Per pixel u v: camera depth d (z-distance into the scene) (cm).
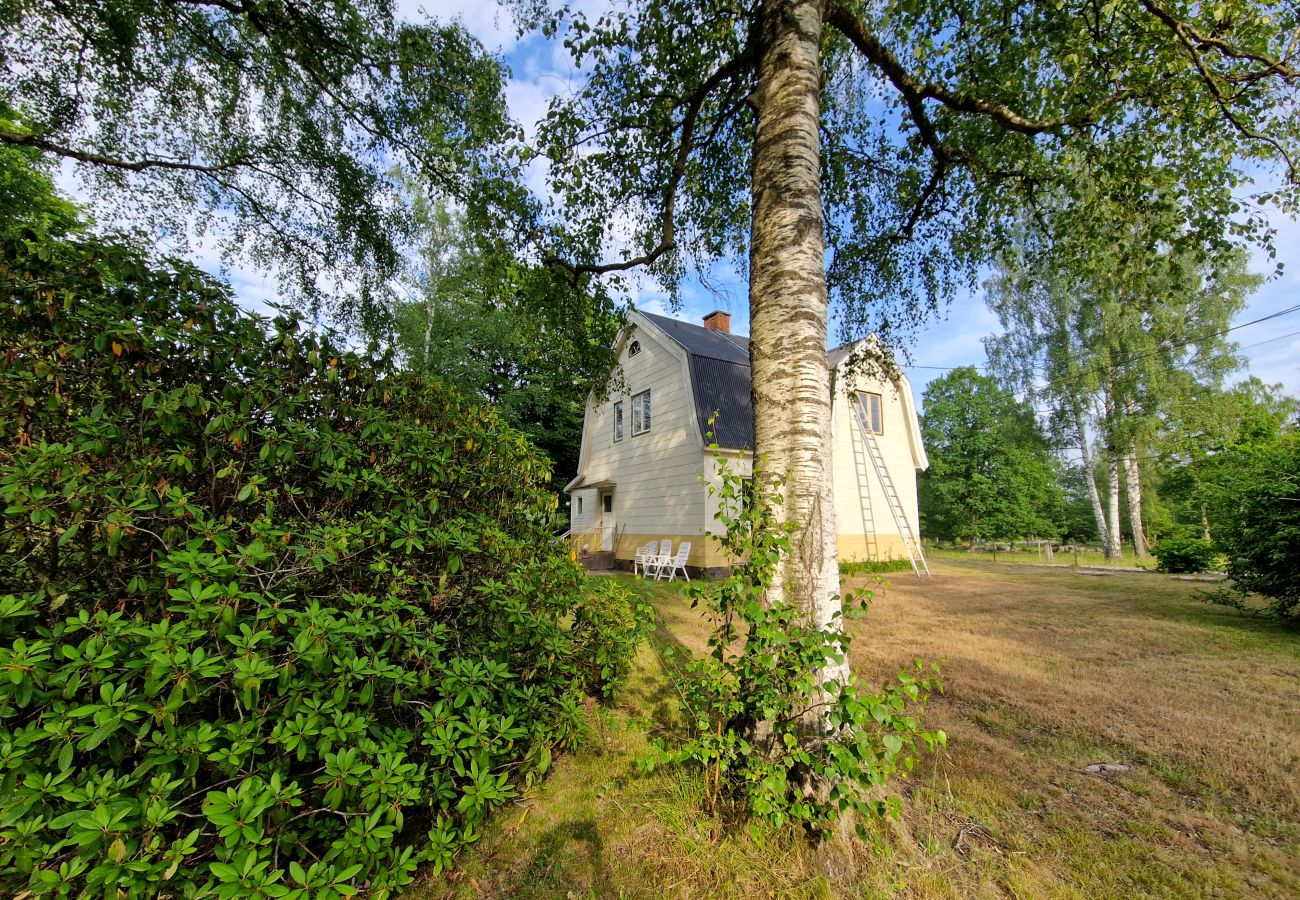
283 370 228
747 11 412
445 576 237
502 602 245
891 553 1312
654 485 1227
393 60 533
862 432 1262
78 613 160
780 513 243
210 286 225
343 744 170
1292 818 226
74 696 138
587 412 1639
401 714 215
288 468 217
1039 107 422
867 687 388
